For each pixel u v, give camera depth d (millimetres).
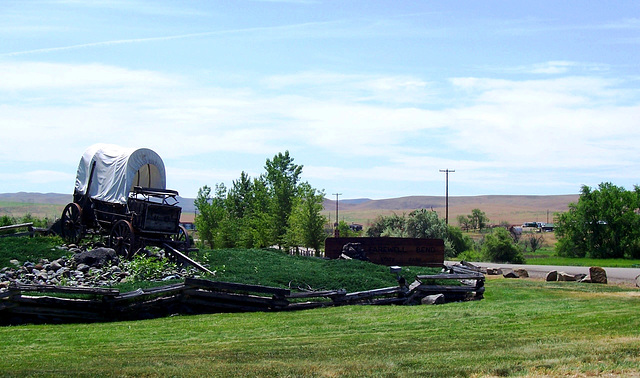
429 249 37031
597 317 16453
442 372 10266
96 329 15906
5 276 20703
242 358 12000
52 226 28406
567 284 29969
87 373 10648
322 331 15406
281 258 27922
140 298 18109
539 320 16219
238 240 61344
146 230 24000
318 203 51906
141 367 11156
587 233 81750
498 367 10422
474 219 182625
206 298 19531
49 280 20578
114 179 25672
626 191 80875
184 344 13852
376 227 87875
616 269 45000
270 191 68125
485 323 15961
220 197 69625
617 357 10898
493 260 67375
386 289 21844
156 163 26641
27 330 15688
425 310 18859
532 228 187250
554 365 10461
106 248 22703
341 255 30797
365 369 10656
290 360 11711
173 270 22531
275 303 19406
